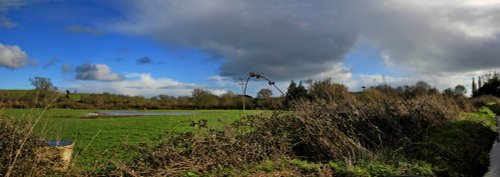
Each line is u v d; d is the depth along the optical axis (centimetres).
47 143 787
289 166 927
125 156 967
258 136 1038
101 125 2153
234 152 920
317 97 1401
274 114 1208
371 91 1883
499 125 2811
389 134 1292
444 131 1677
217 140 938
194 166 843
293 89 1408
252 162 927
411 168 974
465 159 1229
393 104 1602
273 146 1017
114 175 793
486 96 6212
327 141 1095
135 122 2416
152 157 855
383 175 891
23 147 716
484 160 1317
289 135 1138
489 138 1988
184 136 944
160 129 1906
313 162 1023
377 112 1408
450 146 1309
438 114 1900
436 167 1036
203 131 1002
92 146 1334
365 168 927
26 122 755
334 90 1527
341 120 1241
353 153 1008
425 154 1156
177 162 852
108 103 5684
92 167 889
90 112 4041
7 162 686
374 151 1144
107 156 984
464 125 2031
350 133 1191
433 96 2392
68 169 785
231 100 5000
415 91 2573
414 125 1484
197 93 5494
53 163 755
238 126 1089
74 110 4275
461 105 3994
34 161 712
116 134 1694
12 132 718
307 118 1168
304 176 864
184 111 4709
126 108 5578
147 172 791
